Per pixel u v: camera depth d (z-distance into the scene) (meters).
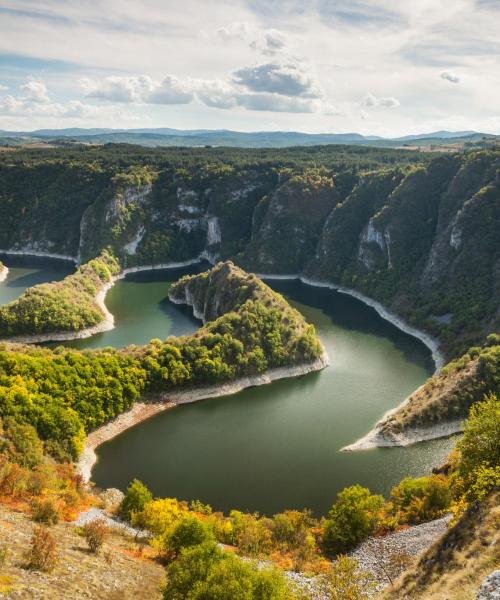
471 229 191.88
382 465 91.00
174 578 38.16
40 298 163.12
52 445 83.62
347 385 127.50
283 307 150.88
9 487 55.41
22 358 98.19
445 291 183.88
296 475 87.62
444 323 165.50
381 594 42.69
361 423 107.19
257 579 36.12
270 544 59.50
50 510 49.94
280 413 111.50
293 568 53.41
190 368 117.56
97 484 83.25
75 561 40.69
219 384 120.44
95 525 47.25
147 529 60.09
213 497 81.00
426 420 101.44
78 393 97.94
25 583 33.25
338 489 83.81
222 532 62.47
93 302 185.12
